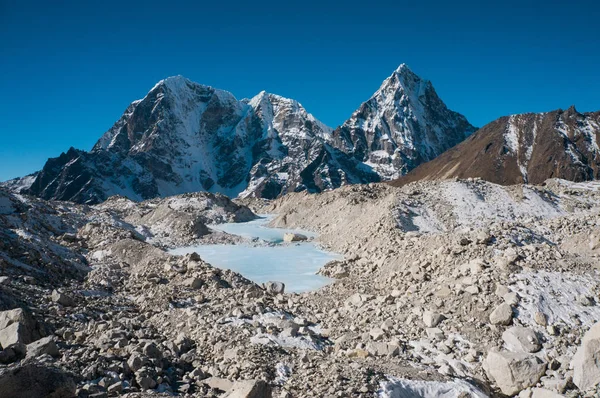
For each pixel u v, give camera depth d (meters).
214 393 13.83
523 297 21.33
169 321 21.56
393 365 17.17
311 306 27.11
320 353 18.30
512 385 16.77
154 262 33.97
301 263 45.12
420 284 26.48
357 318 23.64
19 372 10.39
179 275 30.66
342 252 51.12
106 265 33.88
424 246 32.38
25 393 10.20
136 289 28.48
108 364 13.93
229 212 88.12
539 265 23.80
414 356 18.84
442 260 28.03
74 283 27.31
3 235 30.08
